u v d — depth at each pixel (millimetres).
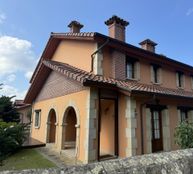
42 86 14039
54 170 2199
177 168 2971
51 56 15078
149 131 9203
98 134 8141
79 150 8289
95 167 2375
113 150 8945
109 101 9664
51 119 12500
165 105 10633
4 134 6719
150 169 2713
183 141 7535
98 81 7770
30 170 2168
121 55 10609
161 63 13289
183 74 15352
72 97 9586
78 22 14047
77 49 11664
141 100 8992
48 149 10922
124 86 8086
